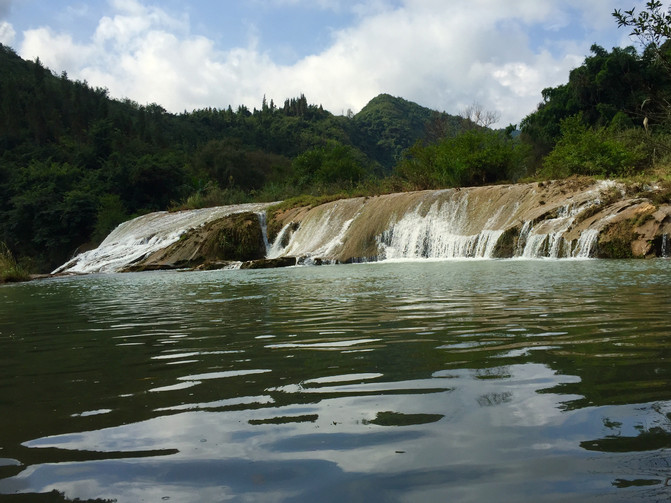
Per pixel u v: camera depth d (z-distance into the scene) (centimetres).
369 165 8238
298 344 415
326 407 247
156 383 312
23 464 194
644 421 207
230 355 386
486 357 335
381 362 336
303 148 12712
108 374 345
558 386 261
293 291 909
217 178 6581
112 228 4231
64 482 177
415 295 744
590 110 4544
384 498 157
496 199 1964
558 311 528
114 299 952
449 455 185
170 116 12556
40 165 5466
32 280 1939
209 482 173
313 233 2438
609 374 279
